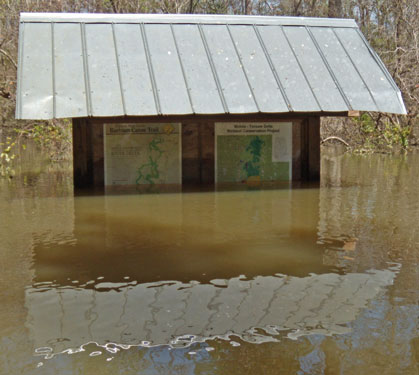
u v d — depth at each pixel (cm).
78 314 306
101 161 830
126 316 303
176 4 2050
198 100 725
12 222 556
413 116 1719
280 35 873
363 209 628
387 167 1130
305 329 285
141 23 854
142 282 361
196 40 838
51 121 1453
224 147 861
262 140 873
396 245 458
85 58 770
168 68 775
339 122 1847
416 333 280
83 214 599
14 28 1762
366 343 269
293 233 503
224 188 803
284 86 773
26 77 723
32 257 422
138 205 659
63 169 1096
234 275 376
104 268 392
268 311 310
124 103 702
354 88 790
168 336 278
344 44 877
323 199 705
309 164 884
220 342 270
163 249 446
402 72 1766
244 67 798
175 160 850
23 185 849
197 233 502
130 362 251
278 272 383
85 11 1930
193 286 353
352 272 383
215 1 2281
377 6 2030
